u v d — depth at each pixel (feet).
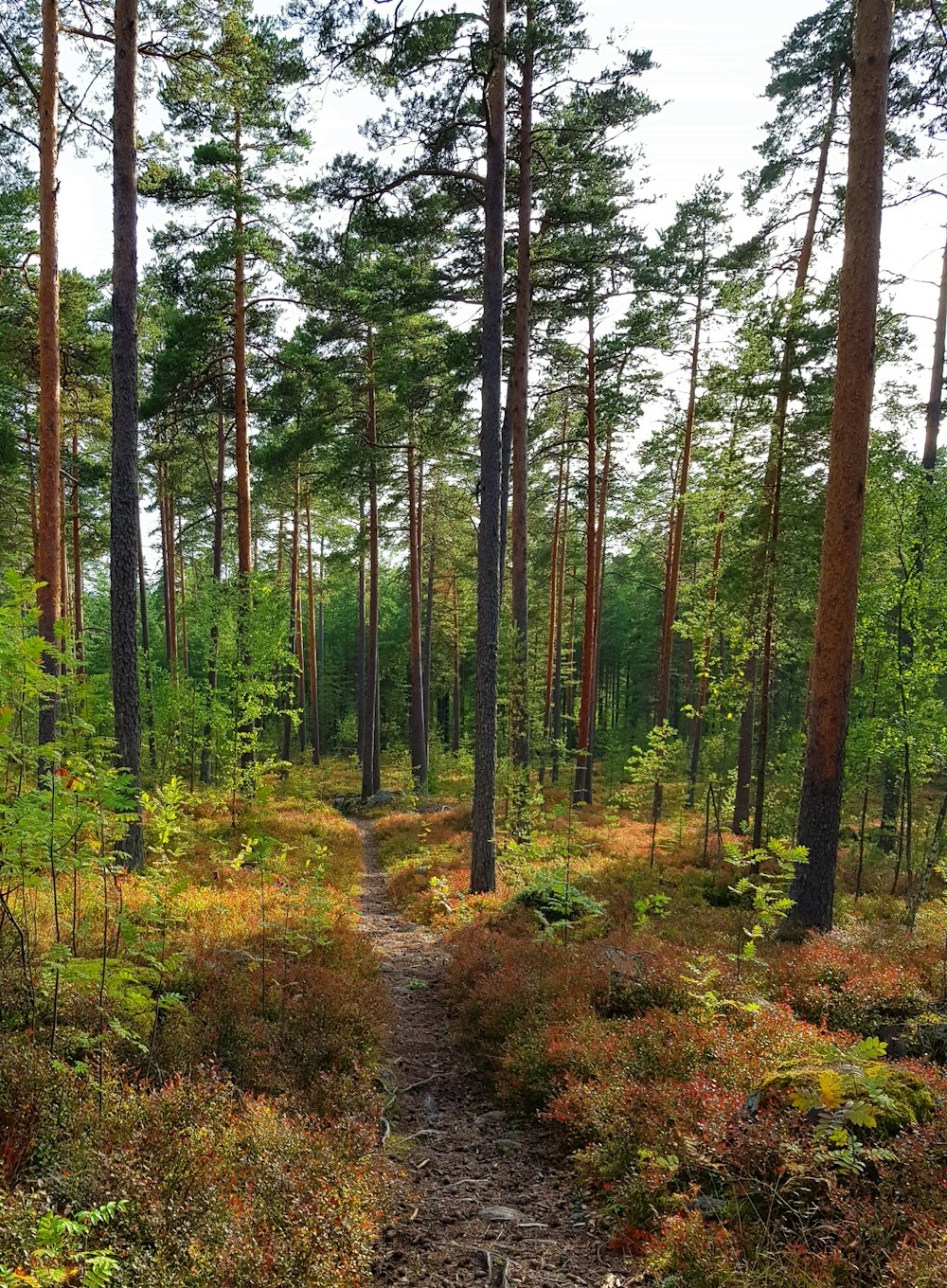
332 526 129.08
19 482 86.74
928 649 50.31
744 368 47.65
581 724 73.46
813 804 34.78
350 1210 13.10
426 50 36.78
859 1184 13.32
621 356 69.05
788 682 102.89
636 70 52.08
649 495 104.37
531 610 105.60
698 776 94.68
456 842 60.49
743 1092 16.84
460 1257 14.46
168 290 62.90
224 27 40.88
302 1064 20.36
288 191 61.26
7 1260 9.24
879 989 24.57
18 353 61.41
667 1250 13.32
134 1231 11.14
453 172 41.73
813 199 61.62
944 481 49.32
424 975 32.89
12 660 16.70
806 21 55.16
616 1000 25.39
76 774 17.92
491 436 41.32
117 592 34.68
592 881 45.11
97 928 23.08
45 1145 12.78
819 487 47.03
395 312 69.41
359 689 145.38
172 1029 19.06
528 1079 21.43
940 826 40.55
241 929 29.07
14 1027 17.11
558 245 60.54
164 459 93.45
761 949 30.45
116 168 34.50
